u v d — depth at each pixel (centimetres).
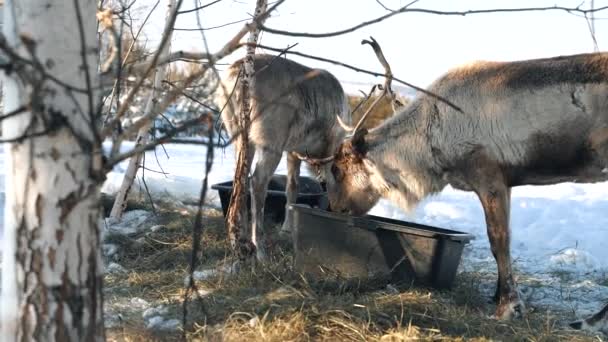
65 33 230
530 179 496
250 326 398
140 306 474
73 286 235
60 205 231
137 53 524
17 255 234
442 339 398
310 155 694
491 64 506
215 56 238
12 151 232
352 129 594
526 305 518
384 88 543
